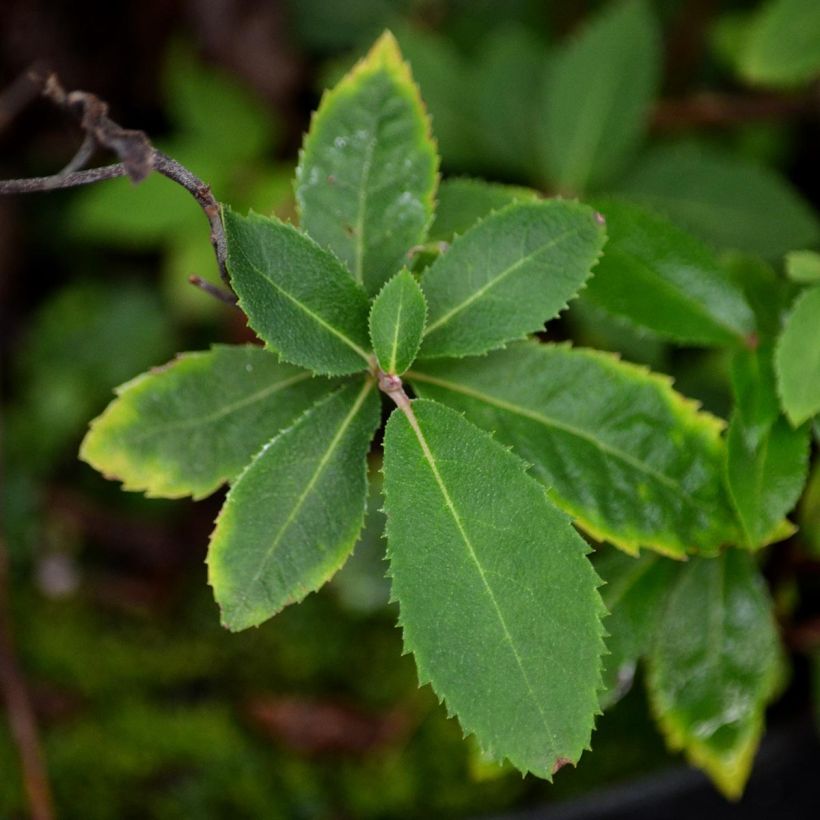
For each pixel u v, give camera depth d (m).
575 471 0.56
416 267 0.57
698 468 0.56
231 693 0.76
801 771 0.69
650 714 0.69
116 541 0.83
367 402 0.55
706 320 0.58
